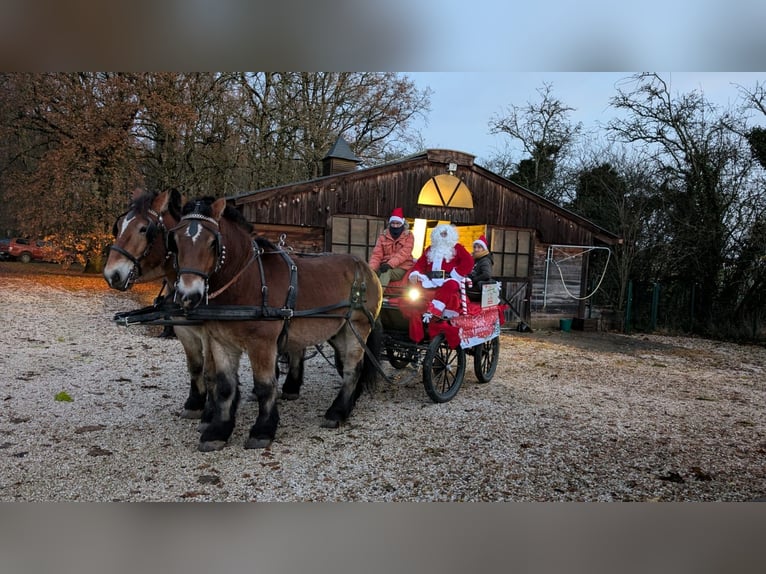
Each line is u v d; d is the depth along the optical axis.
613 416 5.43
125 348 7.93
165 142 17.50
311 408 5.43
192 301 3.41
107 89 15.34
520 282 12.87
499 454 4.23
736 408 6.01
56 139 17.12
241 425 4.78
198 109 17.88
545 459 4.16
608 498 3.54
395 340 5.73
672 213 14.97
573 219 13.34
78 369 6.52
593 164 17.88
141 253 4.10
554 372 7.69
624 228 15.09
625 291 14.87
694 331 14.06
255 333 3.95
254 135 20.09
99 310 11.50
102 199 15.90
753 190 13.80
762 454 4.48
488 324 6.41
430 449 4.29
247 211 9.69
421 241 11.26
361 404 5.56
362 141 23.64
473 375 7.14
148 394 5.60
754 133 13.74
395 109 22.53
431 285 5.39
